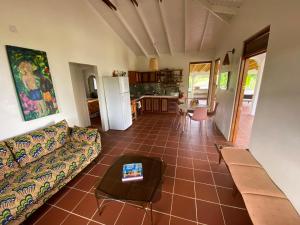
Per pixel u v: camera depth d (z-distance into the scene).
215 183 2.22
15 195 1.51
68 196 2.05
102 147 3.47
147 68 6.99
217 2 3.05
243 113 6.08
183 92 6.73
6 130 2.10
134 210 1.81
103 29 4.31
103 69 4.39
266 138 1.89
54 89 2.82
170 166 2.66
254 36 2.41
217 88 5.06
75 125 3.18
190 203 1.89
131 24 4.54
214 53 5.93
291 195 1.41
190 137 3.90
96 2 3.70
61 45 2.95
